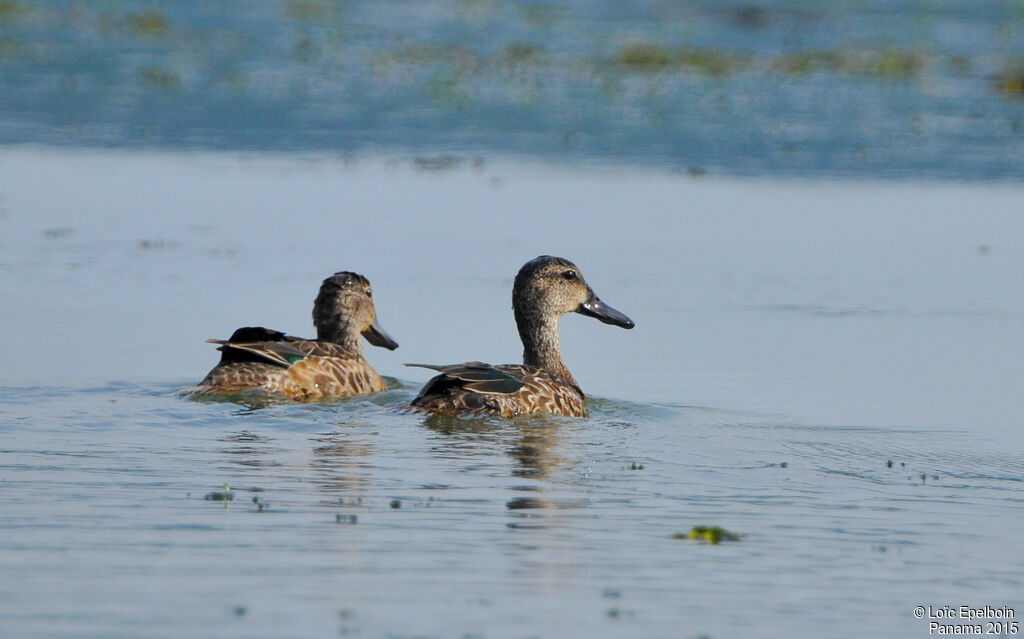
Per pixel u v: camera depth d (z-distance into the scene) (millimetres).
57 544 9906
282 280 21625
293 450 13133
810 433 14555
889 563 10195
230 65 43656
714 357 18141
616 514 11250
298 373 15844
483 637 8359
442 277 22172
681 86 41812
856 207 27859
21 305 19766
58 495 11250
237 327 18906
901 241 25188
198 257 23078
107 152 32094
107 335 18281
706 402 15977
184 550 9852
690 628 8695
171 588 9031
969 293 21609
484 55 46312
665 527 10938
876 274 22797
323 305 17578
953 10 57625
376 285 21516
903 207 27906
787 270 23047
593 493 11930
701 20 54438
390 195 28562
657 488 12172
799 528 11039
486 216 26781
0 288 20719
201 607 8688
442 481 12109
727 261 23625
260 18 53375
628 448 13695
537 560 9922
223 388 15484
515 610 8859
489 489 11906
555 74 43281
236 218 26203
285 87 40594
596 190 29328
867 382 16828
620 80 42531
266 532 10359
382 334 17906
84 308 19703
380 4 57469
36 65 42469
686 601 9195
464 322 19562
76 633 8172
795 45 48812
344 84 41219
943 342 18781
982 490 12422
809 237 25469
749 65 45094
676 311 20500
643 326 19750
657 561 10016
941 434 14578
